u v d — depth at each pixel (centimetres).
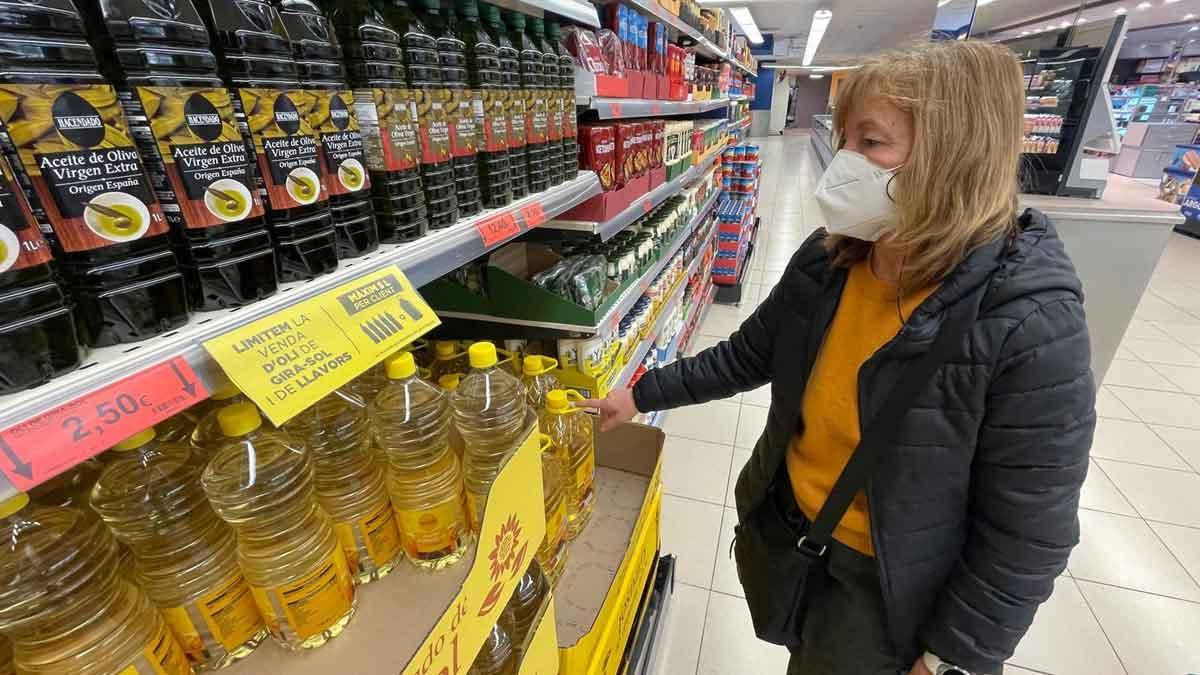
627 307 194
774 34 1029
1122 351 373
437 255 83
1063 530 81
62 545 58
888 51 80
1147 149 924
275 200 60
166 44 48
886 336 91
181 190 51
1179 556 209
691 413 307
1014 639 89
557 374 168
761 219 806
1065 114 274
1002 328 77
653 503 139
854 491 95
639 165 197
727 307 471
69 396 41
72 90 42
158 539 66
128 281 47
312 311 59
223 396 64
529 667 76
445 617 58
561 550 117
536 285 154
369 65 75
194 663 67
